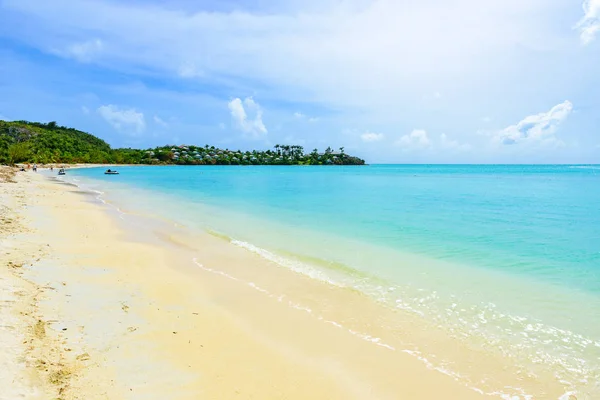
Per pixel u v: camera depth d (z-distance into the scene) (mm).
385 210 24094
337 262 11734
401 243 14336
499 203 28656
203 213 22484
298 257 12328
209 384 5285
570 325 7344
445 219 20188
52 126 167875
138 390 4938
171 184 51031
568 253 12867
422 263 11633
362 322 7613
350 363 6113
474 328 7297
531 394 5328
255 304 8469
